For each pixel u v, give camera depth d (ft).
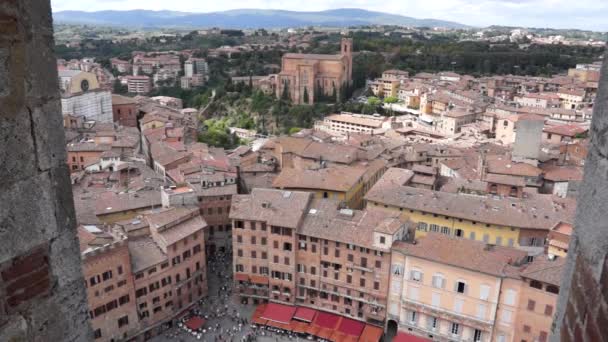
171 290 290.15
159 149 469.98
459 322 256.32
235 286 315.58
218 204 371.76
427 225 329.52
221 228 377.30
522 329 239.71
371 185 433.07
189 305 304.50
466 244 264.11
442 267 255.50
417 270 263.49
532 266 237.86
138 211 336.70
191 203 325.42
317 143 480.64
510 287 238.89
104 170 410.93
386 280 277.03
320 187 371.56
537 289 231.50
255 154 492.54
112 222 327.88
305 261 298.15
